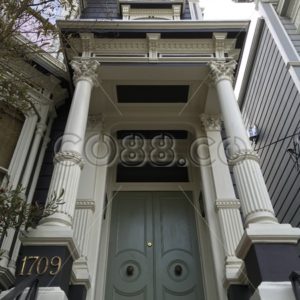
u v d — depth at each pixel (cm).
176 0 834
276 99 856
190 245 622
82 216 533
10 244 458
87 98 537
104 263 578
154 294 557
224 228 528
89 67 571
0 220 252
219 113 686
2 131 552
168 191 699
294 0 845
